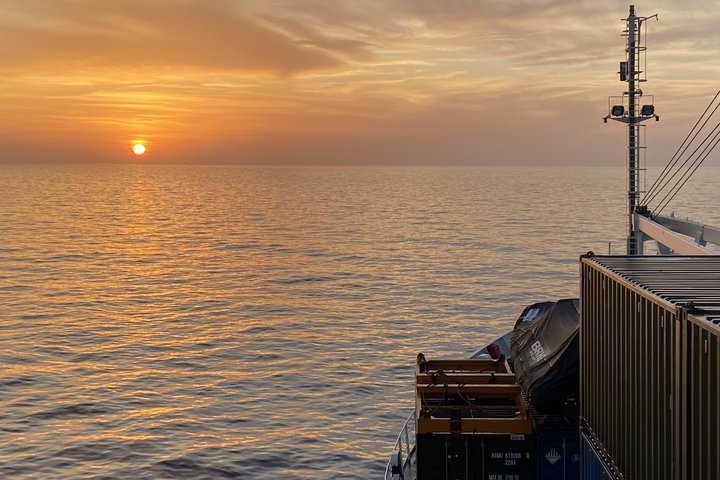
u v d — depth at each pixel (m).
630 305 16.50
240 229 168.00
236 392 44.75
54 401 43.06
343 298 78.19
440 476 19.72
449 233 149.50
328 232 156.88
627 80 40.28
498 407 21.44
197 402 42.88
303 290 84.25
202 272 101.38
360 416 40.22
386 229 160.88
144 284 91.31
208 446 36.19
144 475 33.12
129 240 146.38
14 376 48.34
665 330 14.21
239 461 34.53
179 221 193.25
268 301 77.62
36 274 100.62
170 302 78.31
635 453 16.12
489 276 91.50
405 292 80.88
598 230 151.75
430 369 25.67
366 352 54.06
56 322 67.62
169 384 46.62
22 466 33.88
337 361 51.59
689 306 13.45
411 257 112.25
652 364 14.96
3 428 38.56
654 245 116.81
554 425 20.70
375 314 68.81
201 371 49.72
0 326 65.69
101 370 50.16
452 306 72.06
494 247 123.62
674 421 13.67
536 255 111.94
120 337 60.78
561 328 23.53
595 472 19.28
